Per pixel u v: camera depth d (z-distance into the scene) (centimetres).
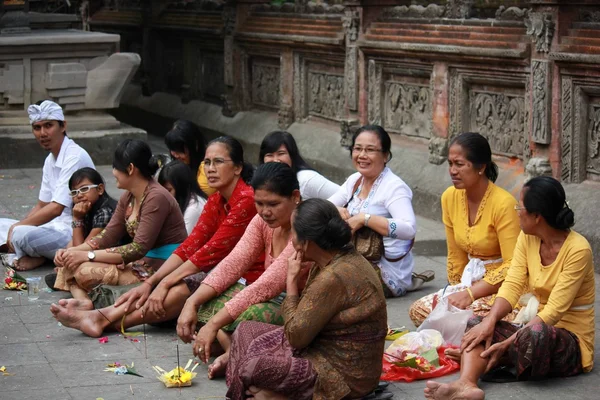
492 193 560
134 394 484
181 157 721
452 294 552
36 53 1195
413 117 1005
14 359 538
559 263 496
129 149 616
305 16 1190
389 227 632
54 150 760
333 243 432
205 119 1433
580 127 778
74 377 508
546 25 773
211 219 582
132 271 627
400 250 661
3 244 779
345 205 675
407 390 488
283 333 457
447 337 535
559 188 492
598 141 768
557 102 789
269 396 432
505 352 490
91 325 575
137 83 1708
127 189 625
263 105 1326
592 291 505
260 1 1302
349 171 1056
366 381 443
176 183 678
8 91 1188
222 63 1410
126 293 580
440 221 917
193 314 520
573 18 770
